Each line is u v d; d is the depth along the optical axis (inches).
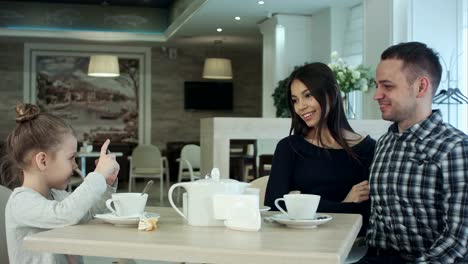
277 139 195.3
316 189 96.1
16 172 78.4
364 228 92.8
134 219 66.0
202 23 445.7
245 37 511.8
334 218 75.8
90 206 68.9
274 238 60.0
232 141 193.5
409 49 79.7
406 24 271.3
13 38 525.0
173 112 587.5
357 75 218.5
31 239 60.0
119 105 575.8
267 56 425.4
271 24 414.3
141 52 578.9
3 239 84.9
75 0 501.4
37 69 559.2
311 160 96.7
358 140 98.7
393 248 81.0
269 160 193.5
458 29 271.6
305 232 64.2
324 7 378.0
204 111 594.6
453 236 71.5
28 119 74.7
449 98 258.2
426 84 79.0
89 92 568.7
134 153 374.6
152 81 581.6
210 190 67.6
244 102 598.5
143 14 523.8
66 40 535.5
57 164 74.5
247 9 391.9
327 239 59.6
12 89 556.7
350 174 95.7
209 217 67.4
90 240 58.7
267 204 96.3
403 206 78.7
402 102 79.0
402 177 78.7
